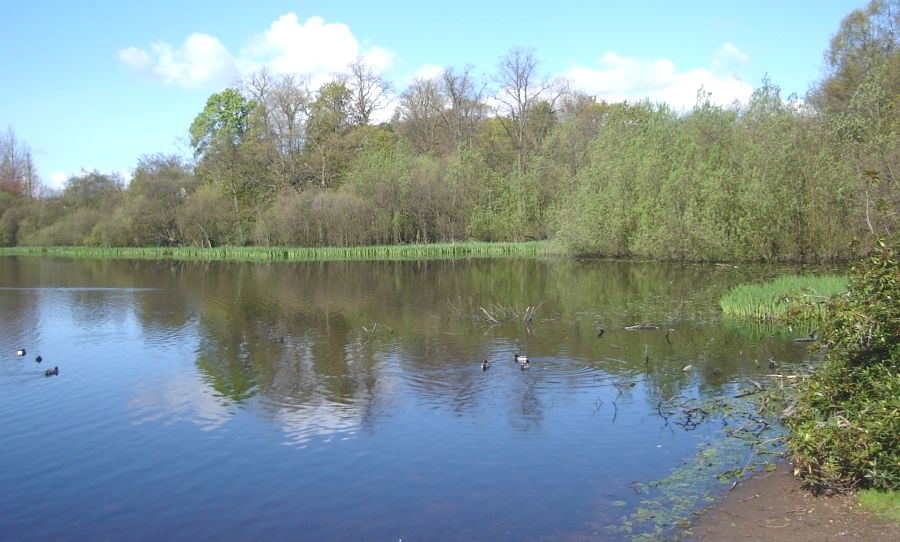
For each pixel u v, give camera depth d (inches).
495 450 449.4
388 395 586.2
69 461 451.2
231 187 2706.7
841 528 314.0
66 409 566.9
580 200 1963.6
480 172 2591.0
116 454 462.3
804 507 340.5
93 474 428.8
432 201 2539.4
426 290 1316.4
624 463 421.7
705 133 1731.1
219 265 2112.5
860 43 1722.4
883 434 334.6
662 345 759.7
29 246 3058.6
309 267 1956.2
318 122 2869.1
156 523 361.1
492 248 2345.0
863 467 337.1
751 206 1523.1
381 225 2522.1
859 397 363.6
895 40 1664.6
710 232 1572.3
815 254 1494.8
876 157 1222.3
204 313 1079.0
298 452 456.1
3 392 620.1
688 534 324.5
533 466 420.5
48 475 429.4
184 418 536.4
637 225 1806.1
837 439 342.0
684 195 1646.2
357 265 1993.1
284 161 2765.7
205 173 2832.2
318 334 879.7
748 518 335.9
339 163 2817.4
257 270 1895.9
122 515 371.2
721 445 446.3
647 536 324.8
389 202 2532.0
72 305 1180.5
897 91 1363.2
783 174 1487.5
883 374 365.1
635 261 1825.8
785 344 750.5
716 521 336.5
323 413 540.1
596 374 639.1
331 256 2348.7
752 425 482.9
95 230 2869.1
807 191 1477.6
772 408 507.2
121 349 805.2
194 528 353.7
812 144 1481.3
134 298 1274.6
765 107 1569.9
